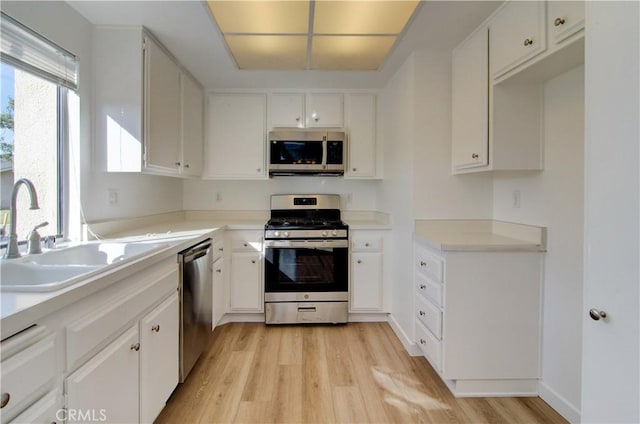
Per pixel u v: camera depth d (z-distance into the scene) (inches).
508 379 69.5
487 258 68.2
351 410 64.0
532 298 68.6
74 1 61.9
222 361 81.7
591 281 34.4
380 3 63.7
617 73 31.4
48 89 61.2
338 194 125.9
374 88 114.7
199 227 95.0
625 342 31.1
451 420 61.7
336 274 104.3
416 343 83.4
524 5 58.4
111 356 42.4
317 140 110.0
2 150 53.1
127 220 84.0
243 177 113.5
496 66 67.0
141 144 71.1
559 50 52.0
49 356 32.4
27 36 54.3
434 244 71.1
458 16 68.7
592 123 34.0
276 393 69.0
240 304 104.3
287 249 103.3
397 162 99.3
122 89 70.5
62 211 64.9
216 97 112.6
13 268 45.5
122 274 44.3
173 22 70.1
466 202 86.8
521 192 75.5
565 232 62.9
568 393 62.0
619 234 31.5
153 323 54.1
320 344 91.8
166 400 60.1
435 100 85.9
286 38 77.6
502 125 68.4
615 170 31.8
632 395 30.6
